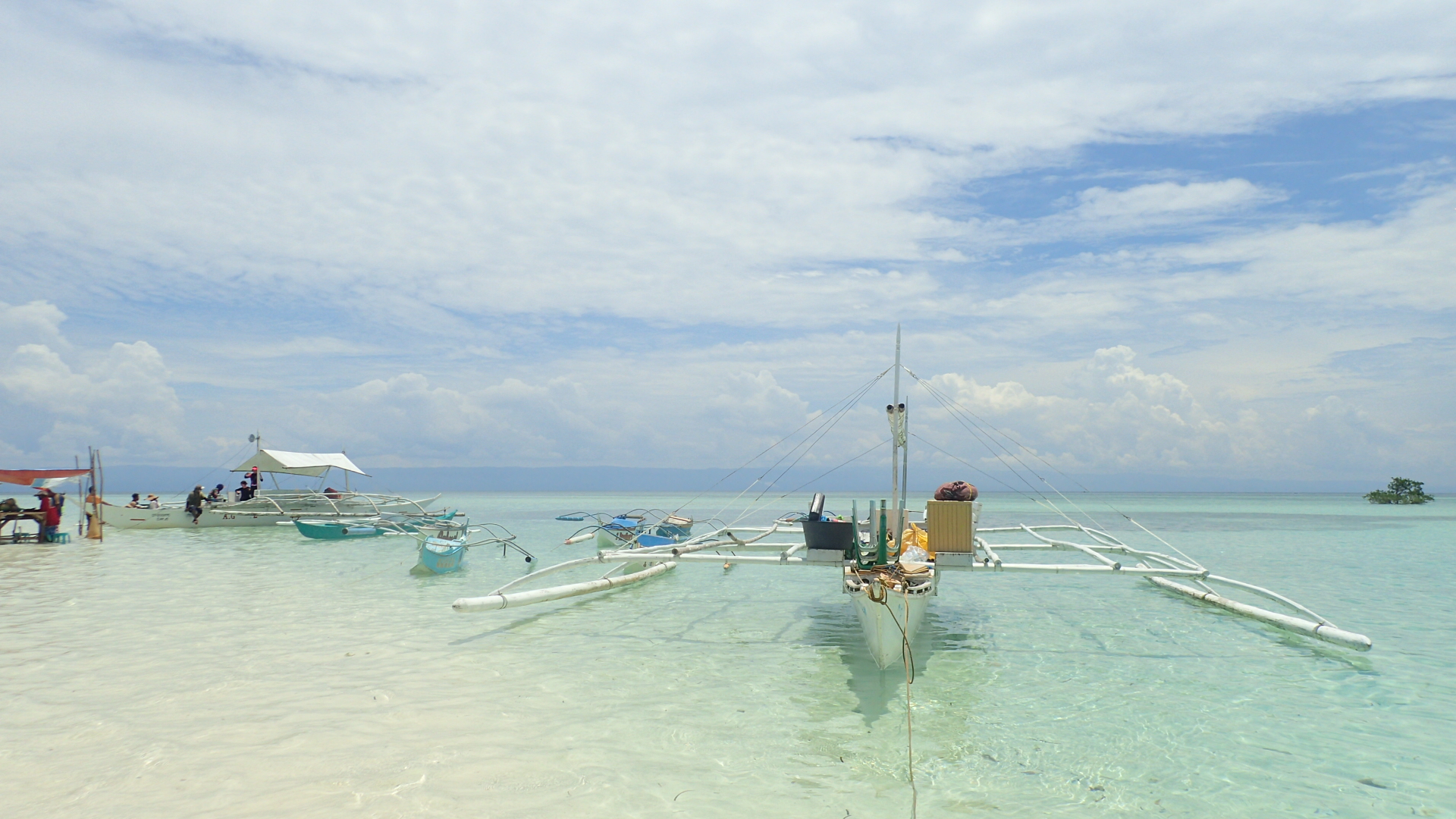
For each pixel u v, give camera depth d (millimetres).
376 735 7371
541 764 6676
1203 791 6301
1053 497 150875
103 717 7859
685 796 6047
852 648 11266
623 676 9633
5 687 8906
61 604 14570
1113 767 6805
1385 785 6449
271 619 13180
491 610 13875
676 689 9094
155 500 37875
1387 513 62531
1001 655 10977
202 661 10188
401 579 18281
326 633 11992
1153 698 8914
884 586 9289
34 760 6676
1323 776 6641
